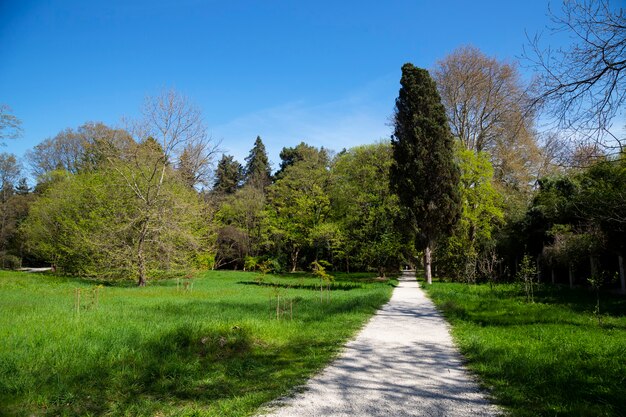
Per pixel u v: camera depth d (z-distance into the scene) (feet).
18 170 159.43
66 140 150.00
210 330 29.22
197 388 18.84
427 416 14.93
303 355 25.16
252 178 204.74
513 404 16.24
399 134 95.45
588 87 24.16
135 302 50.44
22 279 88.02
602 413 15.12
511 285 76.48
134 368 20.90
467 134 107.55
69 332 28.12
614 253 60.03
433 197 90.99
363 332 33.37
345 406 15.97
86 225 88.63
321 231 117.50
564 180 69.97
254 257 148.15
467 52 101.24
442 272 108.68
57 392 17.52
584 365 21.62
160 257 86.38
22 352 22.58
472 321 37.81
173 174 90.17
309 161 147.84
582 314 40.04
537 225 81.15
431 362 23.41
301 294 68.80
